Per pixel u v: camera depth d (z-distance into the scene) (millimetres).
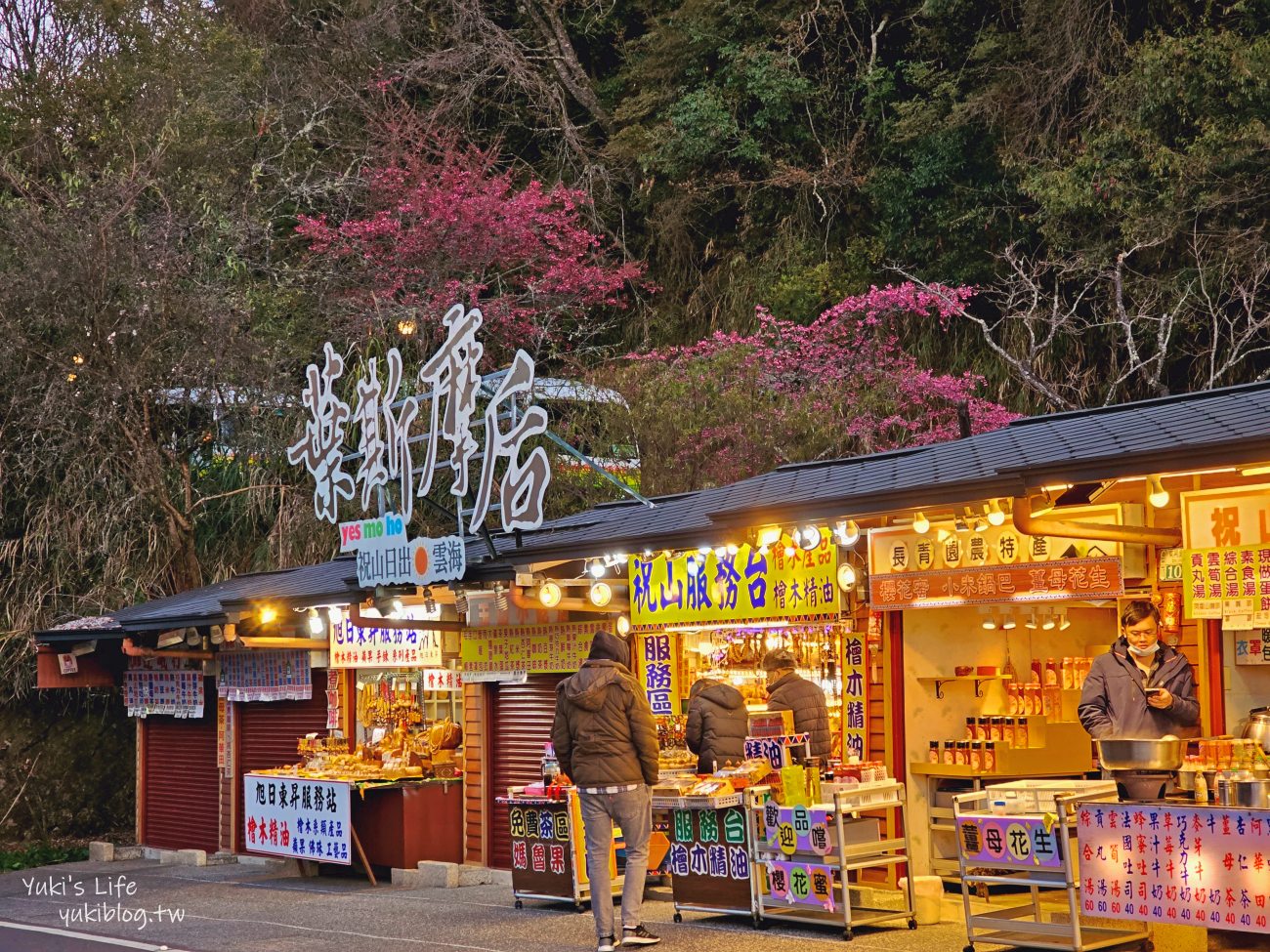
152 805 16328
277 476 19000
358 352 20688
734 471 18031
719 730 9812
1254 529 7488
